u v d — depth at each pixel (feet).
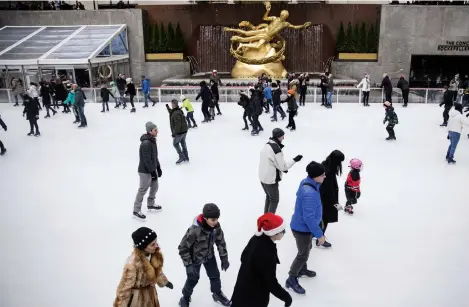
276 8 74.95
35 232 18.81
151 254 10.23
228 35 75.25
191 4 76.13
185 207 21.29
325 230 17.71
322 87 50.96
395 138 34.53
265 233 9.71
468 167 27.22
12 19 74.84
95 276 15.19
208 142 34.86
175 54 74.18
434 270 15.12
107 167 28.73
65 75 61.46
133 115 47.60
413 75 81.82
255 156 30.53
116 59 68.64
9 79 60.75
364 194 22.65
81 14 74.08
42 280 14.93
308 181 13.10
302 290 13.75
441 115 45.75
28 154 32.42
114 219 20.07
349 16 74.33
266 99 46.65
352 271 15.14
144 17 74.95
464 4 68.28
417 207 20.83
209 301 13.53
